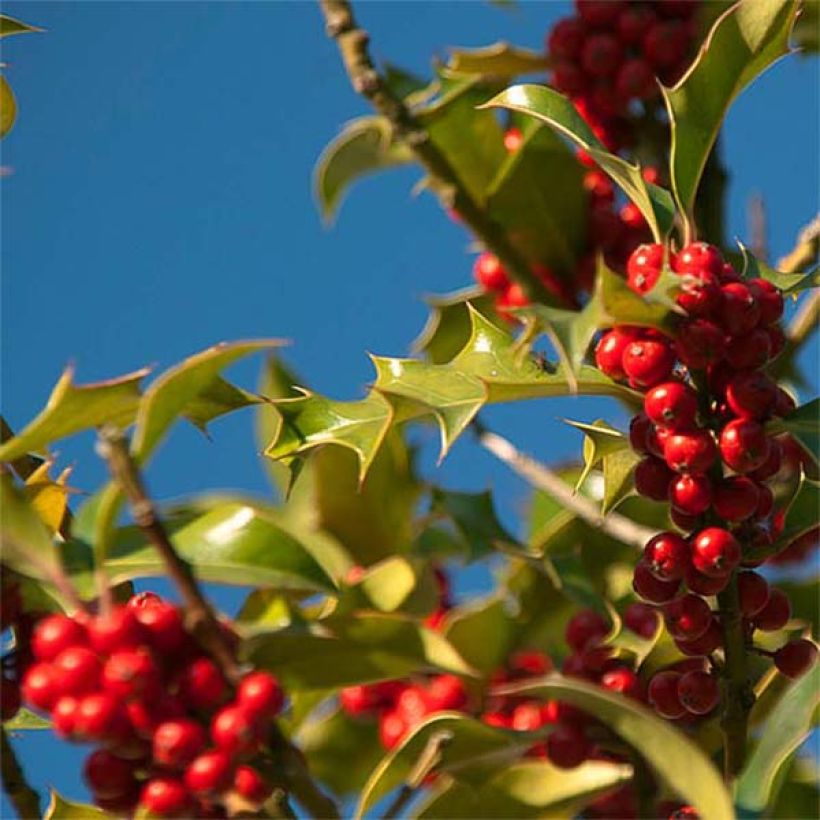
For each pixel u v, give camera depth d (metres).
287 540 0.60
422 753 0.63
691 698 0.62
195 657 0.58
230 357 0.58
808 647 0.63
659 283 0.60
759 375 0.61
